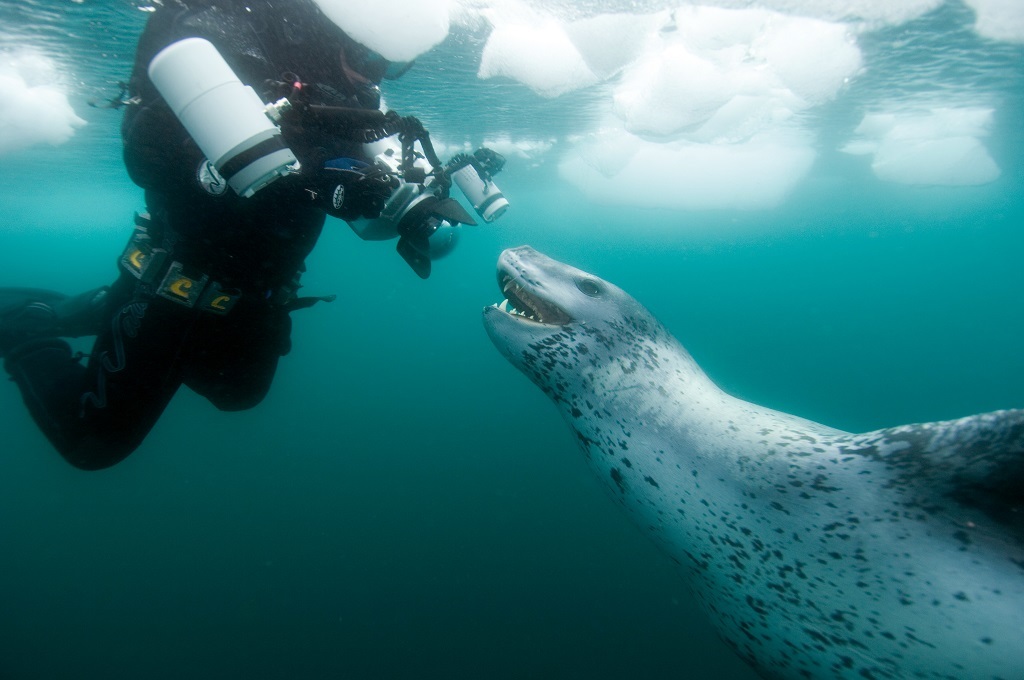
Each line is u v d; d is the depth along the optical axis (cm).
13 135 1011
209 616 886
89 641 844
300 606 893
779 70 695
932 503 199
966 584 189
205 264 255
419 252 266
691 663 726
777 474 237
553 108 1032
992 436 185
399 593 915
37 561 1137
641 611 839
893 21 628
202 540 1162
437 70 775
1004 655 182
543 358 310
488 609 855
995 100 1090
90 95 859
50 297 375
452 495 1345
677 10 551
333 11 281
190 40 170
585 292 309
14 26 592
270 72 227
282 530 1180
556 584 923
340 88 259
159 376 263
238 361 308
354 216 242
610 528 1127
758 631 250
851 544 212
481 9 552
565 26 576
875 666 209
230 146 167
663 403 284
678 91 758
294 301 322
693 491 259
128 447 281
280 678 727
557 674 707
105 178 1744
